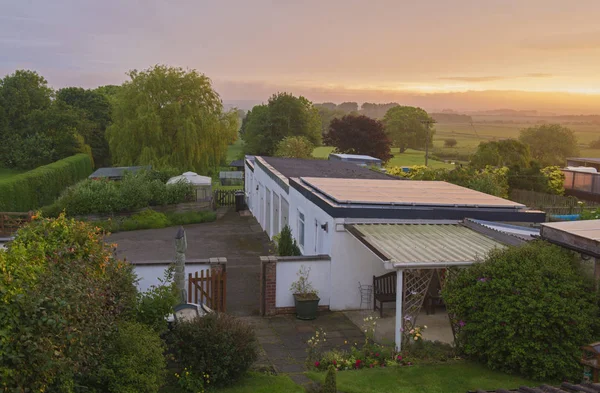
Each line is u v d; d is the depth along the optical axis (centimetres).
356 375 934
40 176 3228
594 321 893
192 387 841
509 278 930
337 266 1362
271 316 1325
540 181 3622
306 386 881
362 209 1349
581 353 869
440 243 1180
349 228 1320
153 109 4144
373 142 6956
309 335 1185
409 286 1155
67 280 623
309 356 1027
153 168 3769
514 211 1433
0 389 497
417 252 1094
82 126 5506
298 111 7475
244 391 855
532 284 905
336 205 1370
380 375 933
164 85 4244
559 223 1077
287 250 1667
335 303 1370
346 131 6981
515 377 918
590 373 823
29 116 5234
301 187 1717
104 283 775
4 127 5225
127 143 4188
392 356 1019
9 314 503
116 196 2670
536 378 902
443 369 958
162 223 2666
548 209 2942
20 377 507
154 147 4188
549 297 887
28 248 673
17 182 2819
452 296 998
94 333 680
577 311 881
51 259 692
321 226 1437
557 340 888
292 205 1867
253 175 3086
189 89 4316
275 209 2269
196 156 4238
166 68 4334
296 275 1342
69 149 5075
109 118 6228
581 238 941
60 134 5106
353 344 1134
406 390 867
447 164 7956
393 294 1338
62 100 6009
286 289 1339
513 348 897
